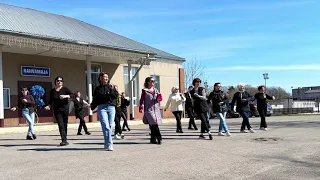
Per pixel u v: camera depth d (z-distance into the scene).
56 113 9.68
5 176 6.00
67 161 7.31
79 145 9.77
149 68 26.14
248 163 7.09
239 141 10.38
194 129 15.08
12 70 18.58
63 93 9.63
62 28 19.16
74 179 5.77
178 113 13.45
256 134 12.30
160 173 6.20
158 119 9.91
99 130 15.79
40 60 19.88
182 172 6.29
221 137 11.50
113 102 8.86
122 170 6.44
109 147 8.73
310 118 23.70
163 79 27.33
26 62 19.22
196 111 11.16
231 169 6.55
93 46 17.92
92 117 19.47
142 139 11.24
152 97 9.91
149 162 7.18
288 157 7.75
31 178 5.84
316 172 6.32
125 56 20.14
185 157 7.74
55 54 19.59
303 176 6.03
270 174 6.17
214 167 6.71
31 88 19.03
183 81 29.16
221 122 12.00
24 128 14.80
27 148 9.27
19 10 20.48
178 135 12.36
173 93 13.52
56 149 9.02
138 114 24.67
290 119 22.58
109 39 21.00
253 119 23.47
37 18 19.66
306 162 7.21
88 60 19.39
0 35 14.30
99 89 8.75
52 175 6.05
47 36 15.79
